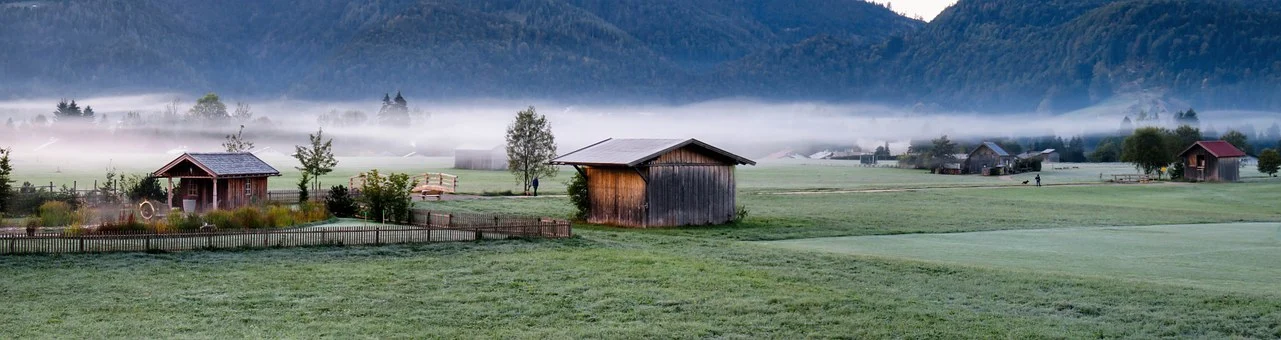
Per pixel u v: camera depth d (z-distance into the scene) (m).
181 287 31.19
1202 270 37.62
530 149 87.50
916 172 172.88
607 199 60.19
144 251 37.16
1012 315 28.58
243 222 46.94
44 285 30.89
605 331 26.50
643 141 62.69
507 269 35.44
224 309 28.33
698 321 27.80
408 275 33.88
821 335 26.38
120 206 58.47
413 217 53.47
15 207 56.16
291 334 25.70
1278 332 26.27
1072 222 63.69
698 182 60.03
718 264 37.31
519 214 64.62
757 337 26.20
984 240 50.25
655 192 58.09
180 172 61.44
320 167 85.81
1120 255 42.81
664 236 50.25
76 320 26.66
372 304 29.33
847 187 109.75
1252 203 92.38
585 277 33.91
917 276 34.59
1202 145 134.12
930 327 27.14
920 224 60.72
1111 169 189.62
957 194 95.88
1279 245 47.38
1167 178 144.00
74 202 58.56
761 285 32.72
